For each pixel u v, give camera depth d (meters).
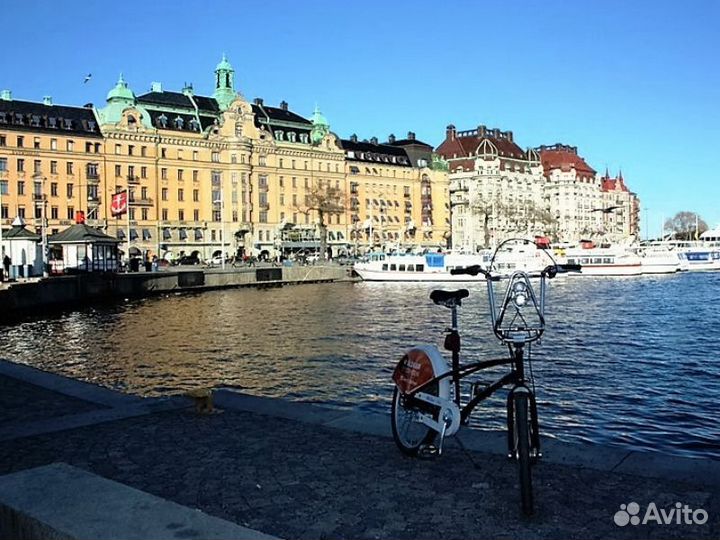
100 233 78.38
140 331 43.97
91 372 28.98
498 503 7.34
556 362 28.89
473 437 9.69
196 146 130.62
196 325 47.19
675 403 21.14
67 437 10.49
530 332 7.94
